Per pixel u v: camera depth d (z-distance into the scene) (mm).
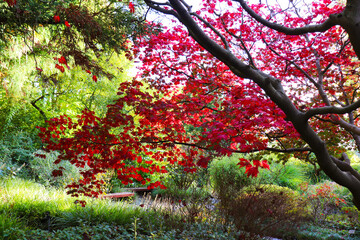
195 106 3486
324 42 4410
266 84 2812
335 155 4891
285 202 5898
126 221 4668
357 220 6035
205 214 5062
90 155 3844
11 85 6312
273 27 2752
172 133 3877
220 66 4465
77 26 3199
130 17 3436
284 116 3207
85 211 4672
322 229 5492
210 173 8383
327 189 7395
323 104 4617
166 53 4195
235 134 3031
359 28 2127
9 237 3340
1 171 6457
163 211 5059
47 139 3809
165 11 3184
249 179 7586
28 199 5336
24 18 3062
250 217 4547
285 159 4684
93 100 9320
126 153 3740
